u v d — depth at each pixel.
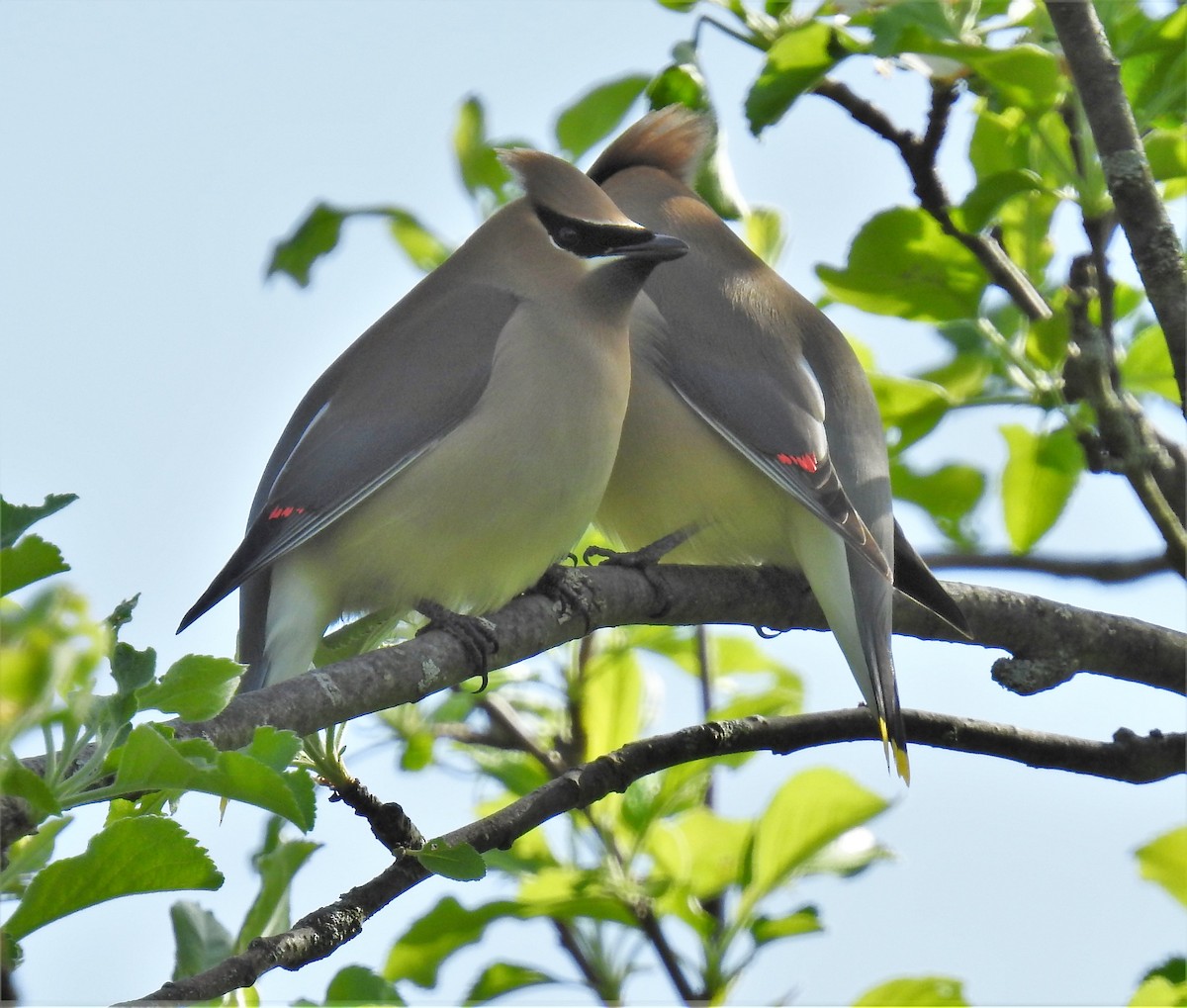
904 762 8.12
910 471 10.70
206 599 7.80
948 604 8.44
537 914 8.41
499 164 10.59
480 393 8.30
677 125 10.34
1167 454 8.46
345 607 8.57
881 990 8.05
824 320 9.67
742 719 7.92
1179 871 7.07
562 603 8.11
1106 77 6.98
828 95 8.43
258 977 6.12
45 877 4.73
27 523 4.64
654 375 9.20
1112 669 8.68
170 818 4.77
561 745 9.95
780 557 9.12
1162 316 6.80
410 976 8.34
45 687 3.73
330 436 8.35
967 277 8.74
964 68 7.91
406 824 7.16
